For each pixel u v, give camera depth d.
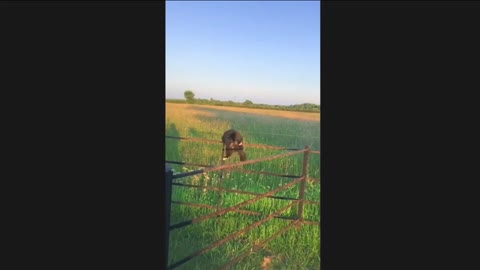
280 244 4.17
